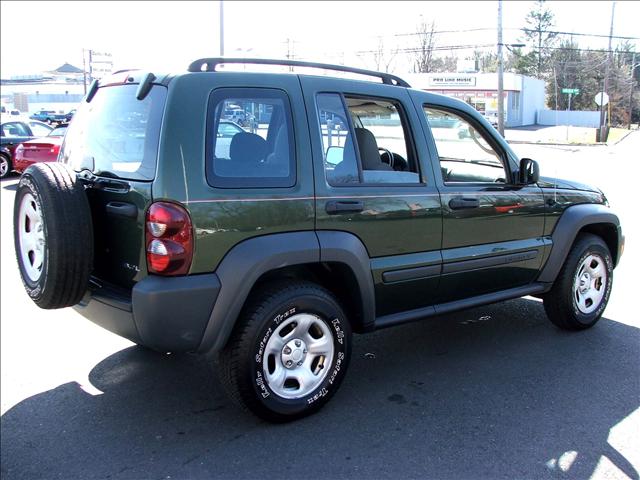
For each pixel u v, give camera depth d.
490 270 4.40
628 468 3.06
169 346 3.11
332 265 3.57
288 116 3.46
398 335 5.04
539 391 3.93
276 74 3.49
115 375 4.12
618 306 5.84
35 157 13.53
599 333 5.08
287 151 3.43
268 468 3.04
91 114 3.75
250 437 3.34
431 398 3.83
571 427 3.46
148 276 3.08
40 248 3.31
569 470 3.04
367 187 3.72
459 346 4.77
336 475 2.99
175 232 3.02
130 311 3.09
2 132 15.61
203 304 3.09
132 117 3.32
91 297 3.34
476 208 4.23
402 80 4.18
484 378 4.14
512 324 5.32
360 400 3.80
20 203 3.43
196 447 3.23
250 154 3.30
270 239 3.27
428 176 4.05
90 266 3.20
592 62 49.50
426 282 4.04
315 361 3.59
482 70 59.91
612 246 5.42
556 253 4.82
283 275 3.58
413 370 4.29
